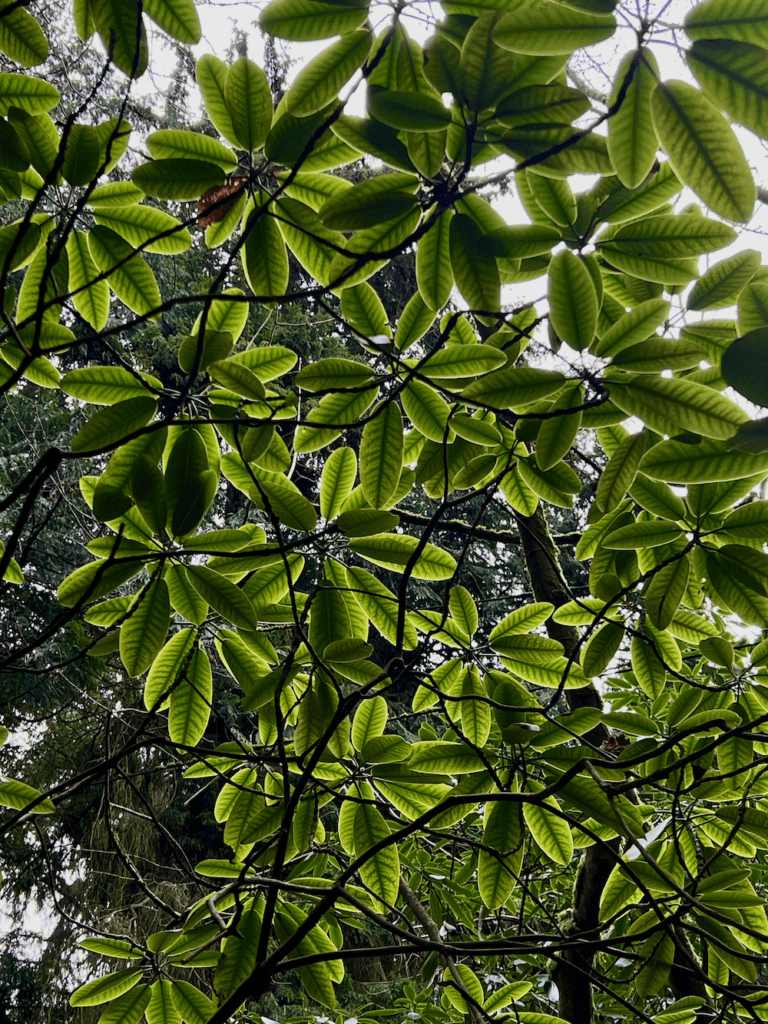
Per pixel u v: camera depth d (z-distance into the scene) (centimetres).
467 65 121
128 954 181
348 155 143
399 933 148
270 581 177
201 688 179
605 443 175
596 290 143
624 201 144
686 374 154
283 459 170
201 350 147
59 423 576
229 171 146
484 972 279
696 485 160
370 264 144
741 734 147
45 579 589
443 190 132
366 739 190
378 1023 260
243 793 196
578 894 231
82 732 595
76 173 146
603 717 183
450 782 185
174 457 158
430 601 814
